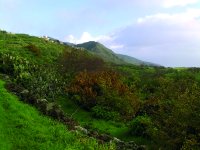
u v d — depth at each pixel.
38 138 22.89
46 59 64.44
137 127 34.94
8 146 20.84
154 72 91.38
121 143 28.20
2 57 44.91
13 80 38.66
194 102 29.00
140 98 55.19
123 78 64.25
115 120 42.69
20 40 84.31
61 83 50.03
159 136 30.14
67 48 80.00
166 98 40.25
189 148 26.59
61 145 22.61
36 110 27.55
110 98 45.16
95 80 48.75
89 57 61.69
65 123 27.14
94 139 25.23
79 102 45.72
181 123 28.88
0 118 23.88
